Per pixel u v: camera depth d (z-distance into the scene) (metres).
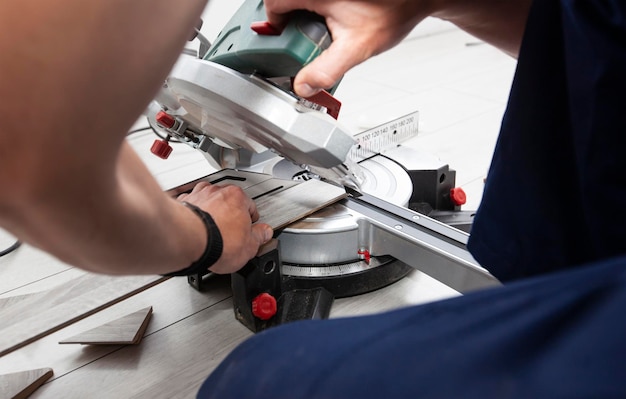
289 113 0.63
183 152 1.52
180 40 0.30
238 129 0.76
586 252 0.54
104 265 0.41
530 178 0.54
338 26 0.56
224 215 0.65
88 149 0.29
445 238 0.76
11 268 0.96
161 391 0.67
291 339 0.33
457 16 0.69
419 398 0.25
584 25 0.42
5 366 0.72
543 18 0.48
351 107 1.90
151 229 0.41
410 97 1.99
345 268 0.83
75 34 0.25
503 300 0.28
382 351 0.28
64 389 0.68
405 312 0.31
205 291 0.87
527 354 0.25
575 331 0.24
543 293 0.27
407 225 0.80
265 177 0.95
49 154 0.28
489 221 0.60
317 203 0.84
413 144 1.54
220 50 0.72
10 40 0.24
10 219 0.32
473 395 0.24
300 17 0.58
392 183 0.99
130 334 0.75
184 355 0.73
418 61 2.52
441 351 0.26
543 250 0.56
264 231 0.72
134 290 0.69
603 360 0.23
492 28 0.73
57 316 0.64
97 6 0.25
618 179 0.44
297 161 0.77
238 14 0.73
